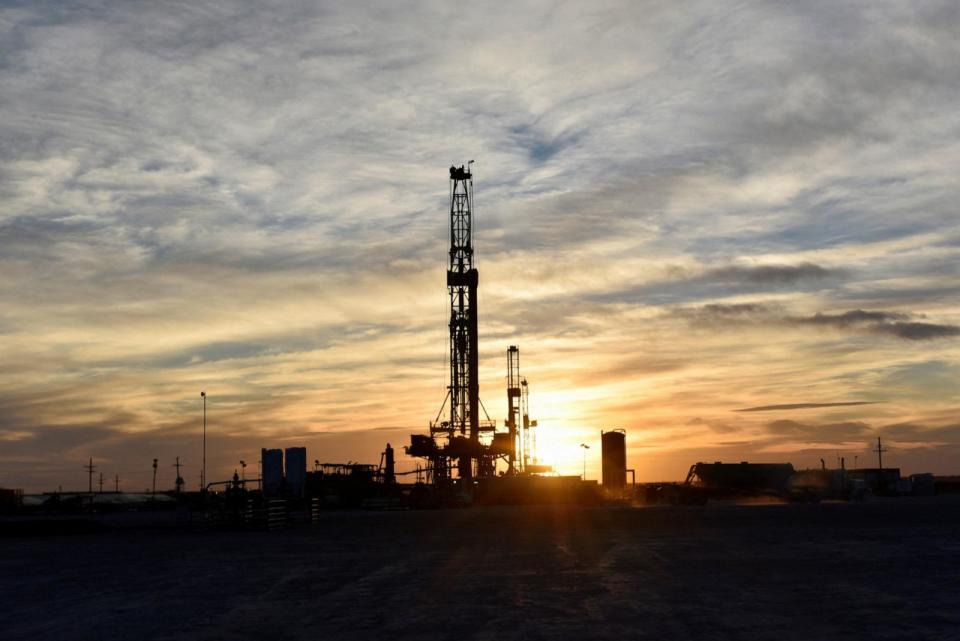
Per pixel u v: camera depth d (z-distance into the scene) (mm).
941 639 16469
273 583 26516
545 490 107812
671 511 78625
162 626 19094
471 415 119312
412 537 45906
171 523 70375
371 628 18188
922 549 34906
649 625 17938
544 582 25172
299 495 81625
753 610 19781
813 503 102375
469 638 16844
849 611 19609
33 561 36938
